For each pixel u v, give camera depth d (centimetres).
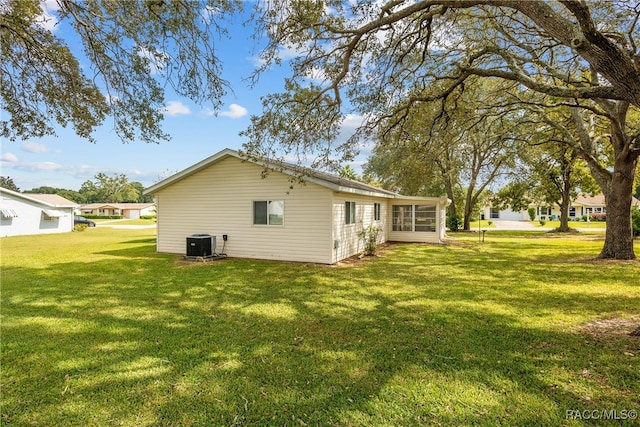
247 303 562
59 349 374
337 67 689
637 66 323
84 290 654
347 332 425
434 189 2589
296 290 653
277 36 582
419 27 622
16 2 498
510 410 254
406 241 1659
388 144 895
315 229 997
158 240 1237
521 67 758
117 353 363
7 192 2083
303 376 312
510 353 356
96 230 2642
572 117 1088
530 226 3303
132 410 260
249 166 1084
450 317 481
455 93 773
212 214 1145
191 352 366
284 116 716
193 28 525
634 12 638
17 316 493
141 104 602
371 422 244
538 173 1652
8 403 269
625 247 998
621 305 534
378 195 1298
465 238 1875
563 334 409
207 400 273
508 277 772
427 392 281
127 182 8344
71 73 598
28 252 1241
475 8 736
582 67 826
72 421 247
